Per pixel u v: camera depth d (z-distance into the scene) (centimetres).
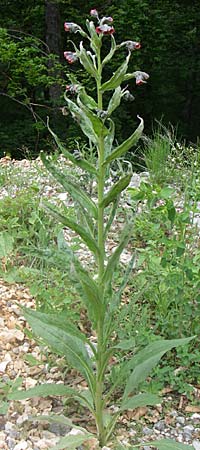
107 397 300
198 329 371
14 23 1462
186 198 563
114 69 1445
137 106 1694
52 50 1423
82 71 1312
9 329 400
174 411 336
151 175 734
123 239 270
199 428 325
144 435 317
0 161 830
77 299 410
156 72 1642
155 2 1569
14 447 300
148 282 400
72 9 1459
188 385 345
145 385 341
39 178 712
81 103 254
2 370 362
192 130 1772
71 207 555
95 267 466
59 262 277
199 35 1680
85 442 301
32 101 1472
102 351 287
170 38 1605
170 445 279
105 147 272
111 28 258
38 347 383
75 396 315
